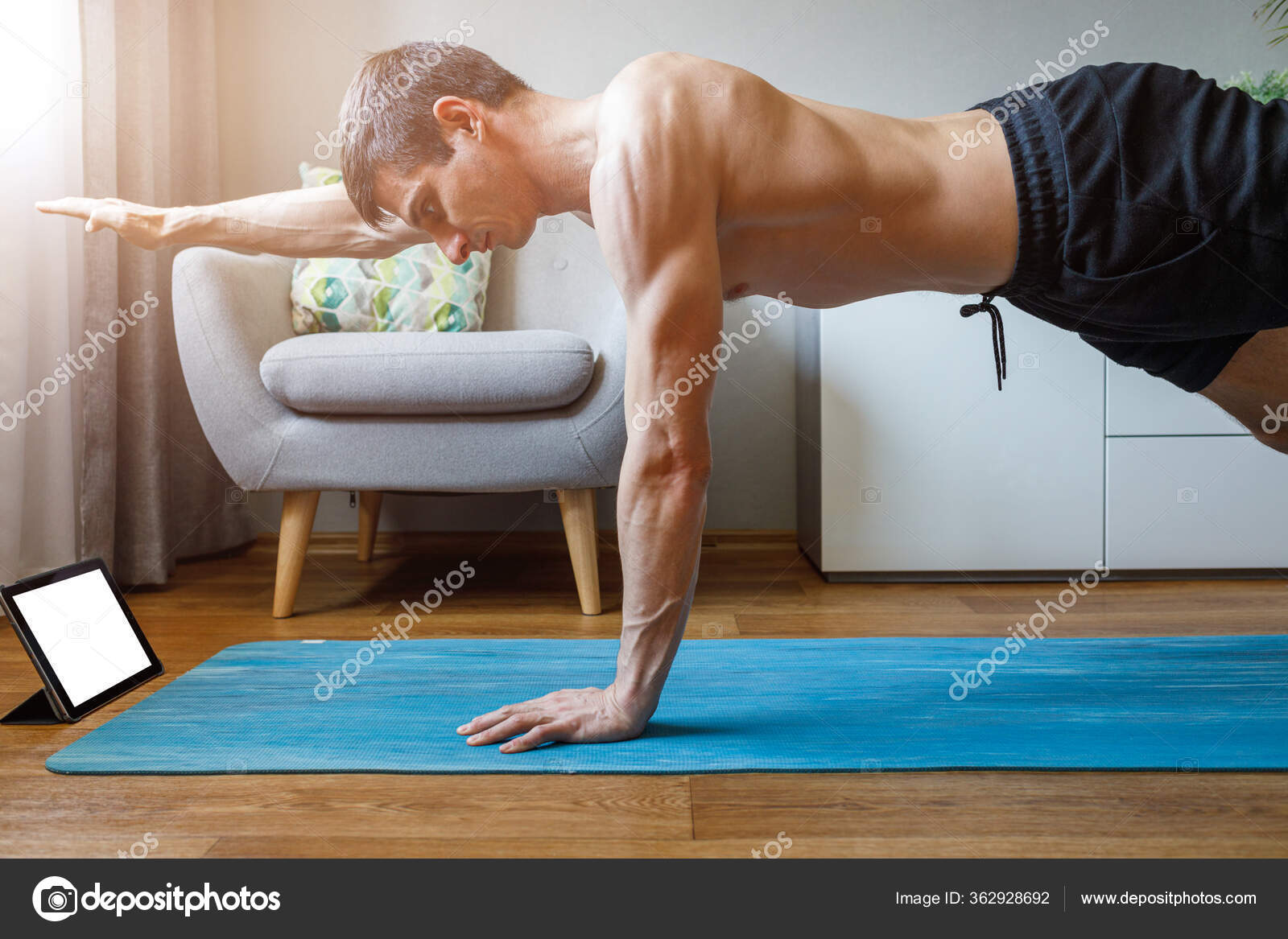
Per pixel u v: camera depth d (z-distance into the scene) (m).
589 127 0.94
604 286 2.17
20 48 1.81
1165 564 1.98
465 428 1.70
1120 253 0.91
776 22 2.49
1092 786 0.90
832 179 0.90
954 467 2.00
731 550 2.50
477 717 1.06
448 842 0.80
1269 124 0.91
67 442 1.90
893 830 0.81
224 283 1.73
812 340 2.15
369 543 2.35
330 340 1.70
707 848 0.78
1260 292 0.92
